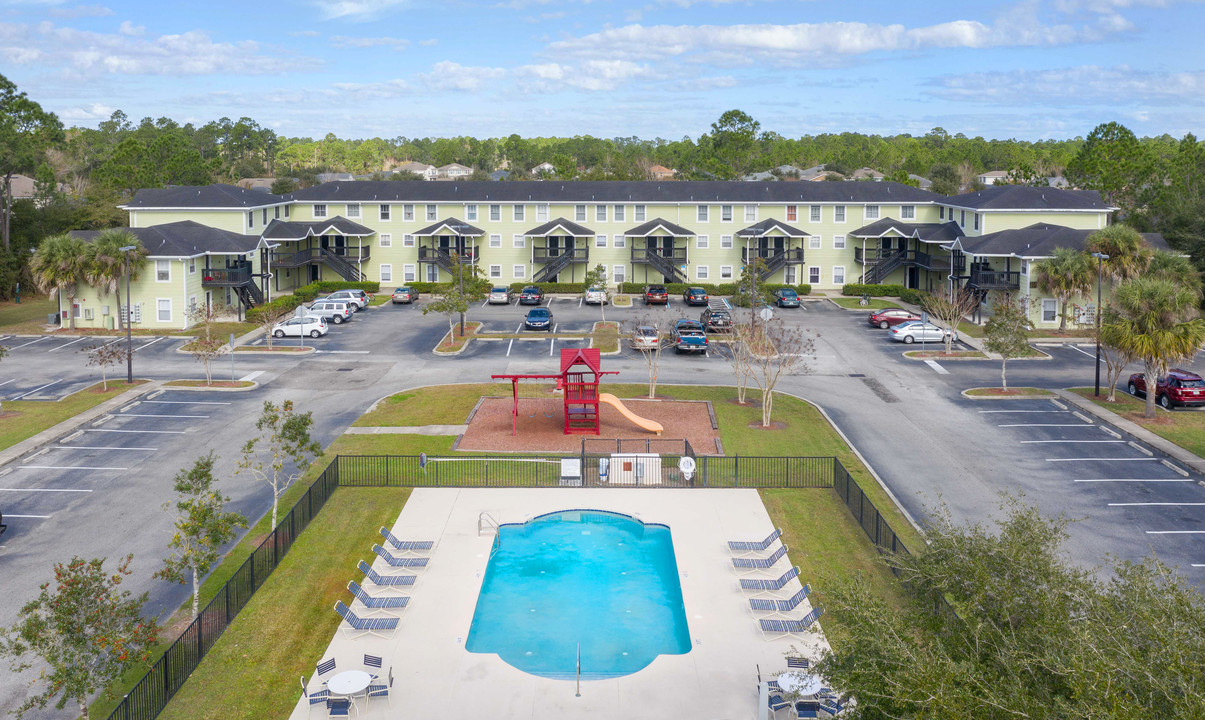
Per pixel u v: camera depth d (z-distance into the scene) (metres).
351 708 21.61
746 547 30.33
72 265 66.56
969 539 19.95
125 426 44.25
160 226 73.75
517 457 39.94
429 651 24.25
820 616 25.30
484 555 30.28
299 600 27.02
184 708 21.55
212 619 25.06
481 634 25.41
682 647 24.67
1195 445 41.31
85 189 125.25
